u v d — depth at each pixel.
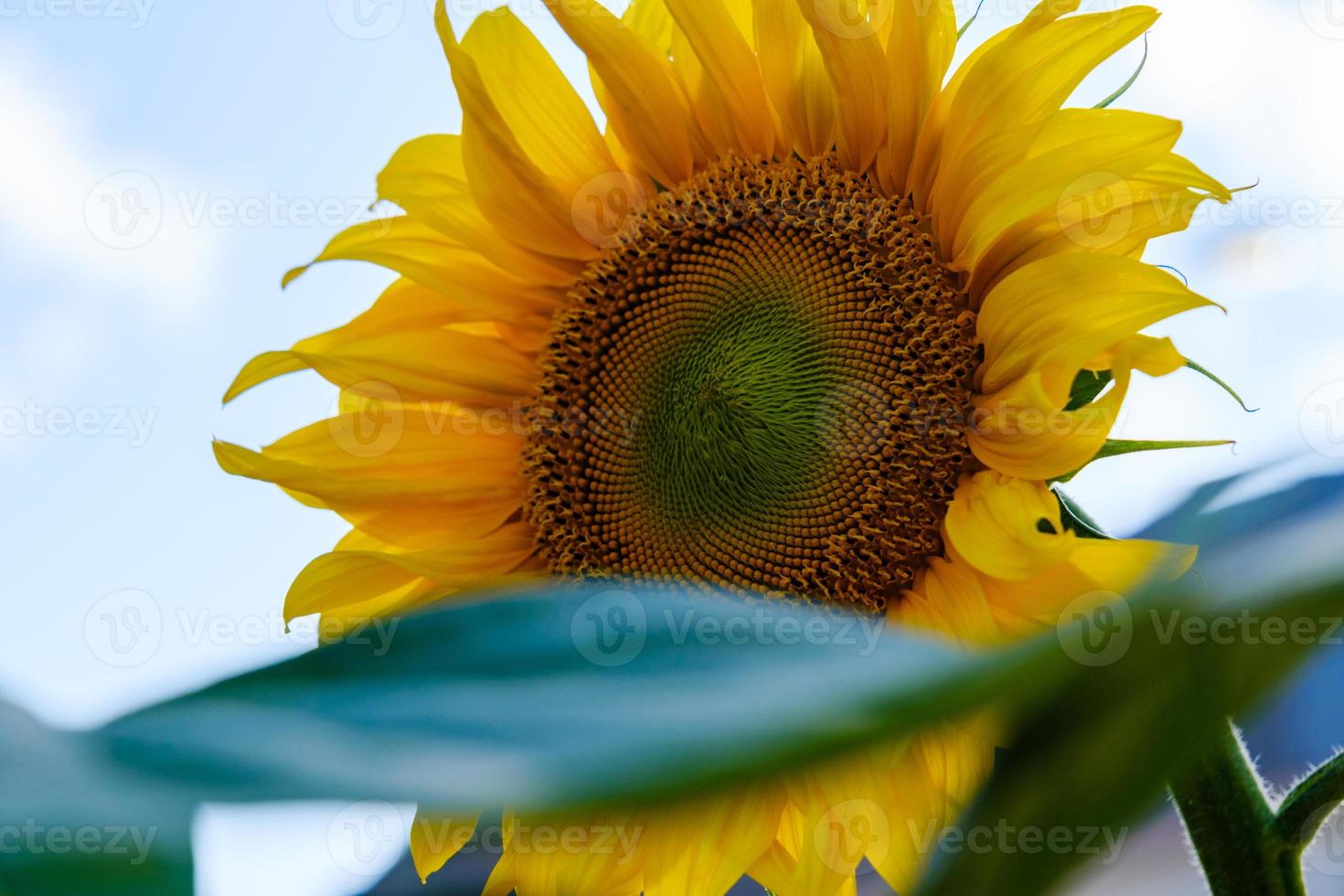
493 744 0.19
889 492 0.91
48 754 0.18
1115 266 0.86
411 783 0.18
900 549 0.90
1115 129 0.87
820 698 0.20
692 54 0.94
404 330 0.95
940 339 0.91
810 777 0.20
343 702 0.20
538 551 0.95
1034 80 0.88
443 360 0.95
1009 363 0.88
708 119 0.94
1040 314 0.87
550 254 0.95
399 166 0.94
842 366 0.92
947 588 0.89
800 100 0.93
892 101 0.91
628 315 0.95
